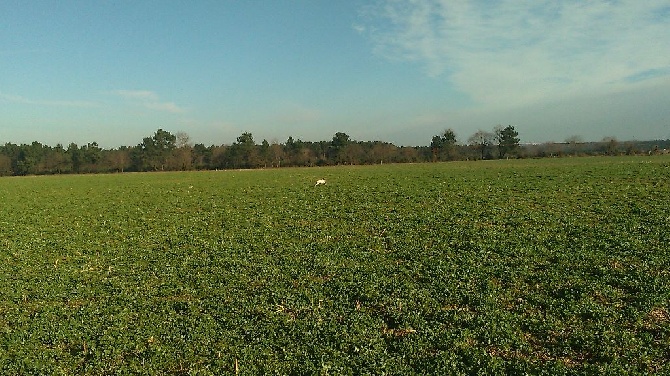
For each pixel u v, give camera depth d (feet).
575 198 124.06
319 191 166.50
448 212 108.88
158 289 60.23
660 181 153.07
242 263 70.79
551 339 43.34
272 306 53.11
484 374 37.29
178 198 158.92
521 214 102.27
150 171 426.10
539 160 341.82
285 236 89.04
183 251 79.77
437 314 49.34
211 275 65.31
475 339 43.78
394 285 58.34
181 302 55.06
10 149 468.75
